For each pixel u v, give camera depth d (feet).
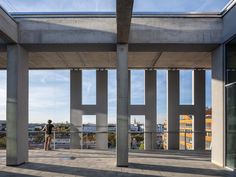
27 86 41.09
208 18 38.40
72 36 38.14
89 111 58.44
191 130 58.18
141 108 58.44
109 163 39.42
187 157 45.27
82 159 42.93
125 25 31.37
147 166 37.29
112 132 58.08
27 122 41.04
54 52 44.14
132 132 57.88
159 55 47.14
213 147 40.29
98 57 48.70
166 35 38.24
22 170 34.55
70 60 51.06
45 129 55.11
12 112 37.93
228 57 36.58
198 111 58.44
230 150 35.68
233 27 34.37
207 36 38.17
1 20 32.96
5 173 32.83
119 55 38.22
